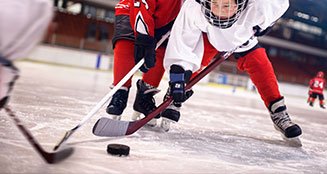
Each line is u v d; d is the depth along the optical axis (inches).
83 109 95.9
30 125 64.5
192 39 65.6
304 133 105.6
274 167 56.6
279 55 875.4
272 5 65.8
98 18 720.3
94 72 447.8
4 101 38.7
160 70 80.3
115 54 77.2
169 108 75.8
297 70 855.7
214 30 64.1
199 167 50.7
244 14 64.2
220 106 177.6
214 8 60.3
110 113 74.4
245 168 53.5
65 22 691.4
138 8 67.5
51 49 506.3
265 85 80.9
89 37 714.8
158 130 76.2
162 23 74.4
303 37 881.5
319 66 903.7
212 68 68.2
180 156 55.9
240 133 89.4
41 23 35.2
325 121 165.3
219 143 71.4
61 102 104.5
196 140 71.2
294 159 65.1
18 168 40.0
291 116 171.3
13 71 36.7
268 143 79.2
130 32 75.5
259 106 218.7
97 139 59.8
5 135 54.4
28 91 121.6
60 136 58.7
